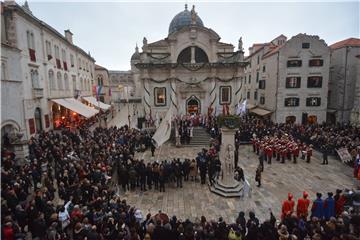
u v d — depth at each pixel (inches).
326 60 1389.0
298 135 1069.8
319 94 1413.6
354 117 1256.8
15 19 868.6
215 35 1346.0
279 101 1416.1
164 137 598.5
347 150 817.5
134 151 920.9
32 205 391.9
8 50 721.0
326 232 341.1
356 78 1314.0
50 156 641.6
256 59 1763.0
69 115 1409.9
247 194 572.7
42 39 1085.8
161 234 343.9
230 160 595.5
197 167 697.6
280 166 805.2
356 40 1425.9
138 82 2977.4
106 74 2532.0
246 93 2025.1
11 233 324.2
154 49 1401.3
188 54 1396.4
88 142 794.2
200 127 1233.4
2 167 528.1
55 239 343.6
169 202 567.5
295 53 1376.7
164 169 622.8
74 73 1551.4
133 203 563.2
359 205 450.3
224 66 1347.2
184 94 1374.3
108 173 598.5
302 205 449.7
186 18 1600.6
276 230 352.8
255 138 984.3
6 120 674.2
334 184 661.3
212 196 595.8
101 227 363.6
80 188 479.5
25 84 925.2
